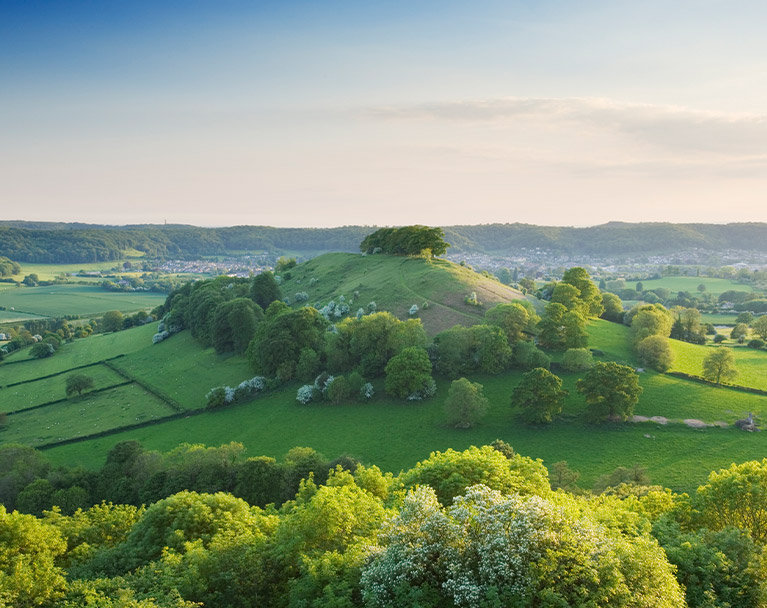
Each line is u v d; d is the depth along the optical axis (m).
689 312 159.50
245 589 31.31
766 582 28.50
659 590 24.61
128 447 77.31
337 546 33.53
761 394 98.62
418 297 146.25
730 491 38.84
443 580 25.27
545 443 82.75
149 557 38.81
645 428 85.56
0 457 76.31
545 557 24.30
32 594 30.80
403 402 100.31
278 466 65.62
